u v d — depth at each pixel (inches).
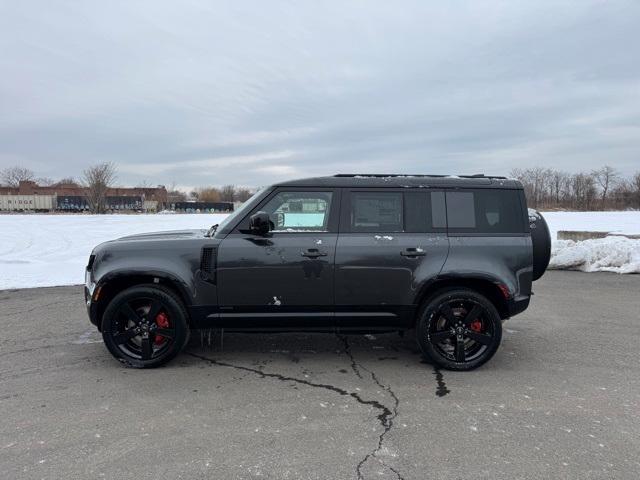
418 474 110.0
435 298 176.1
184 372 175.0
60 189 3203.7
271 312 177.2
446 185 181.5
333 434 128.6
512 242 177.6
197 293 174.9
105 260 175.6
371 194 180.1
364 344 211.3
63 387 160.4
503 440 125.5
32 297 306.2
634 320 253.4
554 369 180.1
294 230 178.4
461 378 170.6
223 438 126.3
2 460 115.2
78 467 112.3
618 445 123.0
